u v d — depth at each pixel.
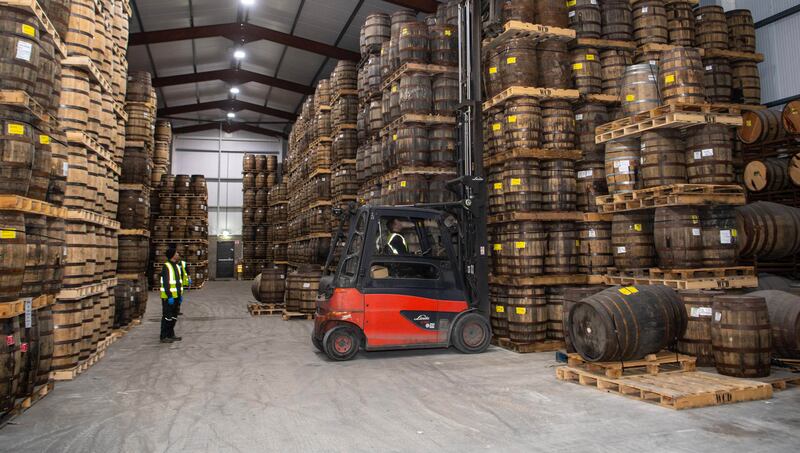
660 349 6.30
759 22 11.83
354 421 4.87
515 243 8.34
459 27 9.73
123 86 9.52
